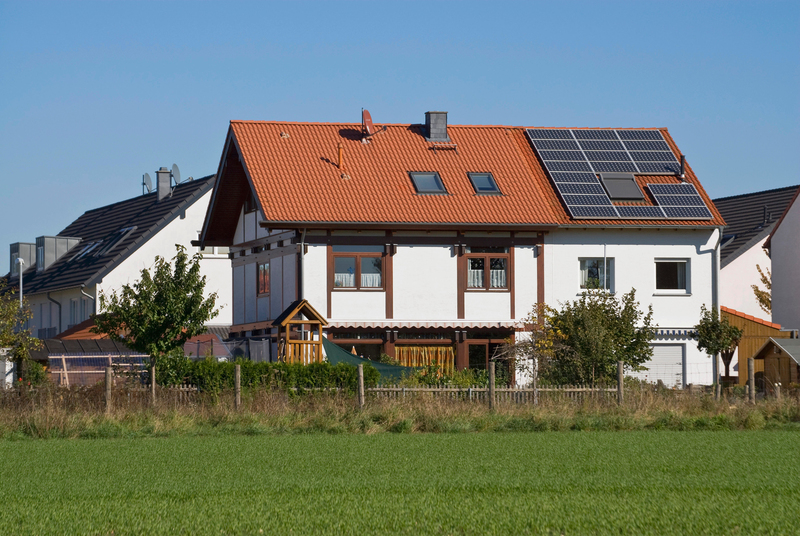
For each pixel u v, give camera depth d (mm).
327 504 20016
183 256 41719
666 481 23172
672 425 37062
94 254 82000
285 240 54500
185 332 41375
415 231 54188
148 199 88062
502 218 54688
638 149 63094
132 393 37375
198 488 22328
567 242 56781
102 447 30641
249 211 60312
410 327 53531
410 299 53938
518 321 55000
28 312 51219
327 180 55000
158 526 17859
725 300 80312
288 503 20156
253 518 18547
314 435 34406
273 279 56469
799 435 34250
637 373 57188
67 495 21453
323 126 59750
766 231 80938
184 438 33438
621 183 59812
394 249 53781
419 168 57594
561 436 33938
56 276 83750
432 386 41094
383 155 58125
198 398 37844
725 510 19234
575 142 62656
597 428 36688
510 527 17641
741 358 65000
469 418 36812
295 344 49031
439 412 36812
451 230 54500
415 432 35688
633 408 38625
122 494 21516
